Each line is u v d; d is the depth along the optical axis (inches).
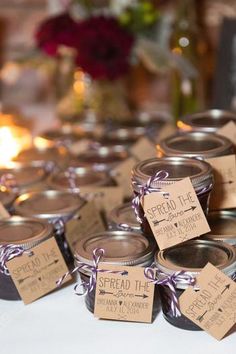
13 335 25.3
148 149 34.5
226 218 28.8
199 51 44.6
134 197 26.1
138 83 52.0
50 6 49.5
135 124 42.8
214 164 27.6
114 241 27.3
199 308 24.3
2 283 27.3
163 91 51.9
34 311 26.7
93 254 25.5
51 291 27.9
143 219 26.3
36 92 56.2
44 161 36.4
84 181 33.7
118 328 25.3
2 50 54.8
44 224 28.3
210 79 47.6
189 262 25.2
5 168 35.7
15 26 54.0
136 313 25.4
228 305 24.4
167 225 25.2
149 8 43.4
